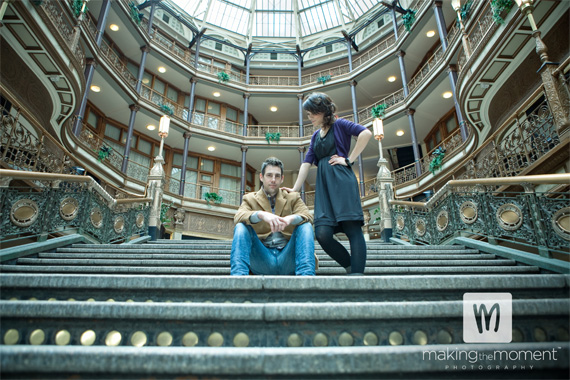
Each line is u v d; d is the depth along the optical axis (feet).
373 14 63.57
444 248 13.78
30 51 21.63
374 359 3.18
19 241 12.50
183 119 53.93
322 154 7.18
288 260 6.65
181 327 3.89
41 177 11.14
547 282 5.08
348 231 6.50
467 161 21.31
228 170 63.05
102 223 15.48
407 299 4.99
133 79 50.62
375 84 60.08
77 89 25.55
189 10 65.31
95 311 3.87
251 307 3.90
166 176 55.26
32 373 3.03
